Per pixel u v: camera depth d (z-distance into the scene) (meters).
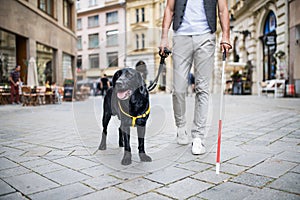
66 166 2.66
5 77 12.62
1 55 12.22
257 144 3.44
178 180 2.24
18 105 11.48
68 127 5.21
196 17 3.11
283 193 1.94
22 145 3.63
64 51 18.22
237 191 2.00
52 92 13.15
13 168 2.62
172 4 3.14
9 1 11.98
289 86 12.99
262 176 2.29
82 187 2.12
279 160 2.74
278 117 5.94
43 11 15.28
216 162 2.55
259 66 17.27
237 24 20.23
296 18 12.52
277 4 14.23
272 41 14.82
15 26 12.45
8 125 5.56
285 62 13.56
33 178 2.33
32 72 12.50
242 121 5.39
